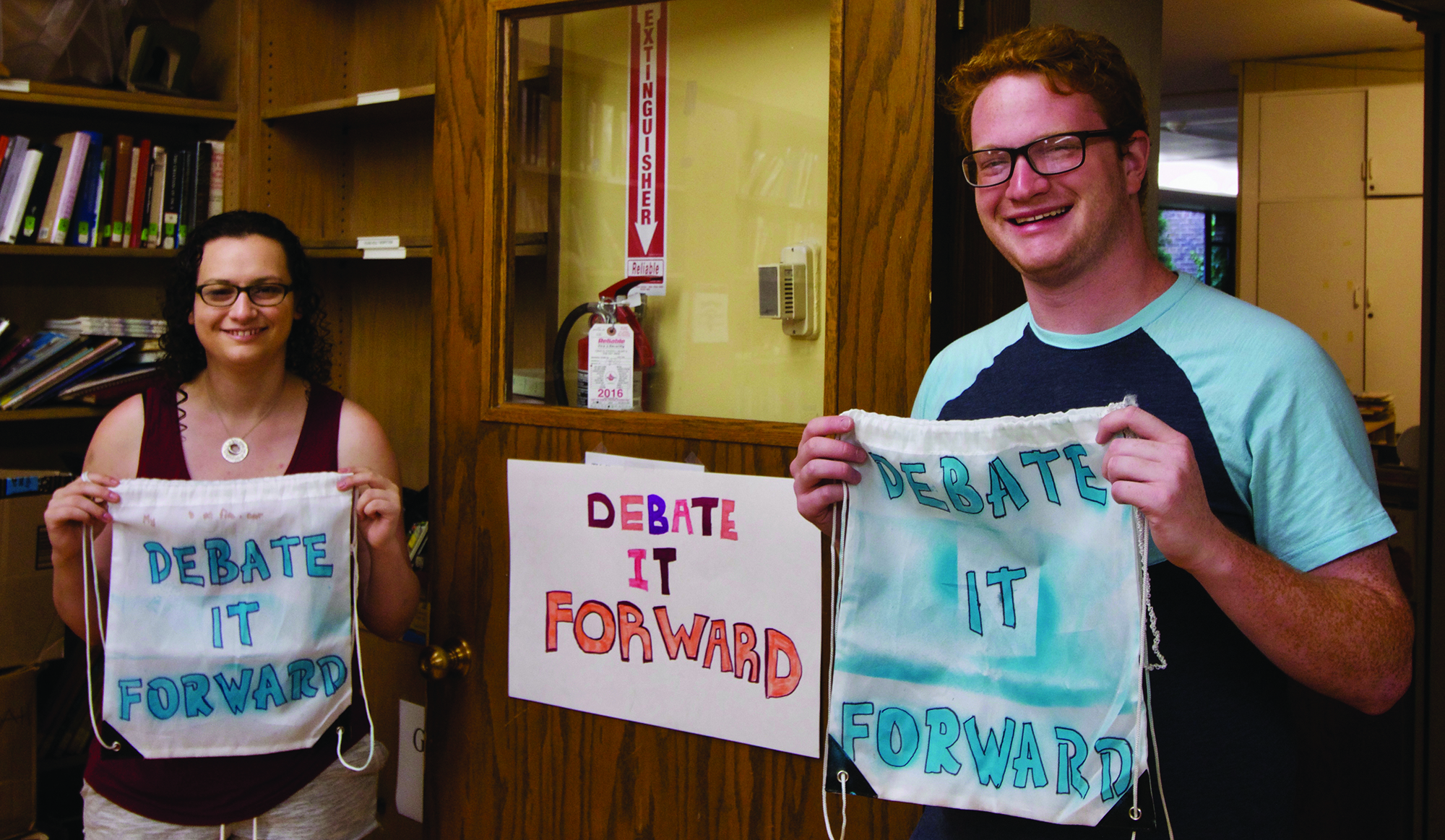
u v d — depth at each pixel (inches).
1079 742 37.8
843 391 54.4
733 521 56.6
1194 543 33.4
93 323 95.5
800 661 54.7
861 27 53.0
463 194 67.0
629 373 63.6
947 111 48.7
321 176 107.9
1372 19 166.6
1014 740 39.1
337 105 95.6
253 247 58.0
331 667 56.6
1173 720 37.6
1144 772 36.3
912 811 52.6
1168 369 39.2
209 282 57.0
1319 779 99.5
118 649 53.4
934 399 47.9
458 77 66.9
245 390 59.4
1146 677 36.7
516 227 66.2
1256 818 37.3
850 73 53.4
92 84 96.2
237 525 54.2
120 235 98.0
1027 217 40.1
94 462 59.1
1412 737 92.5
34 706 83.0
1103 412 36.1
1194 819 37.4
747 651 56.4
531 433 64.8
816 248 56.8
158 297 111.0
